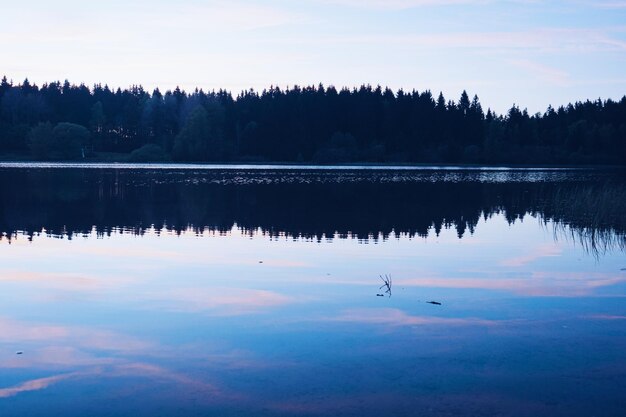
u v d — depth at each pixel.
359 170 70.94
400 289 12.77
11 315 10.80
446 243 18.84
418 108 99.88
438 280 13.66
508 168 83.88
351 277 13.85
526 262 15.90
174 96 112.50
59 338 9.61
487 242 19.11
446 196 35.25
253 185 41.84
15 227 21.33
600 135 95.00
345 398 7.57
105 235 19.78
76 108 107.38
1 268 14.58
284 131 94.56
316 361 8.72
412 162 92.69
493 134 94.19
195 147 88.81
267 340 9.54
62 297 11.96
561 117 108.88
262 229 21.39
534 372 8.37
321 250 17.34
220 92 110.88
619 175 64.38
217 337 9.66
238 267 14.85
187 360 8.74
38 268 14.60
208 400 7.52
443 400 7.54
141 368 8.45
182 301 11.70
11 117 100.81
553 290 12.81
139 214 25.39
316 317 10.73
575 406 7.41
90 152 95.19
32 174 52.09
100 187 38.56
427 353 9.04
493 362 8.70
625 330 10.14
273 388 7.84
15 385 7.93
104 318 10.62
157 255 16.38
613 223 23.19
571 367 8.55
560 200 31.56
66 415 7.16
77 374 8.27
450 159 92.62
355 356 8.89
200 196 33.31
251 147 94.31
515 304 11.68
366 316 10.81
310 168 75.62
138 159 87.94
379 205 29.64
